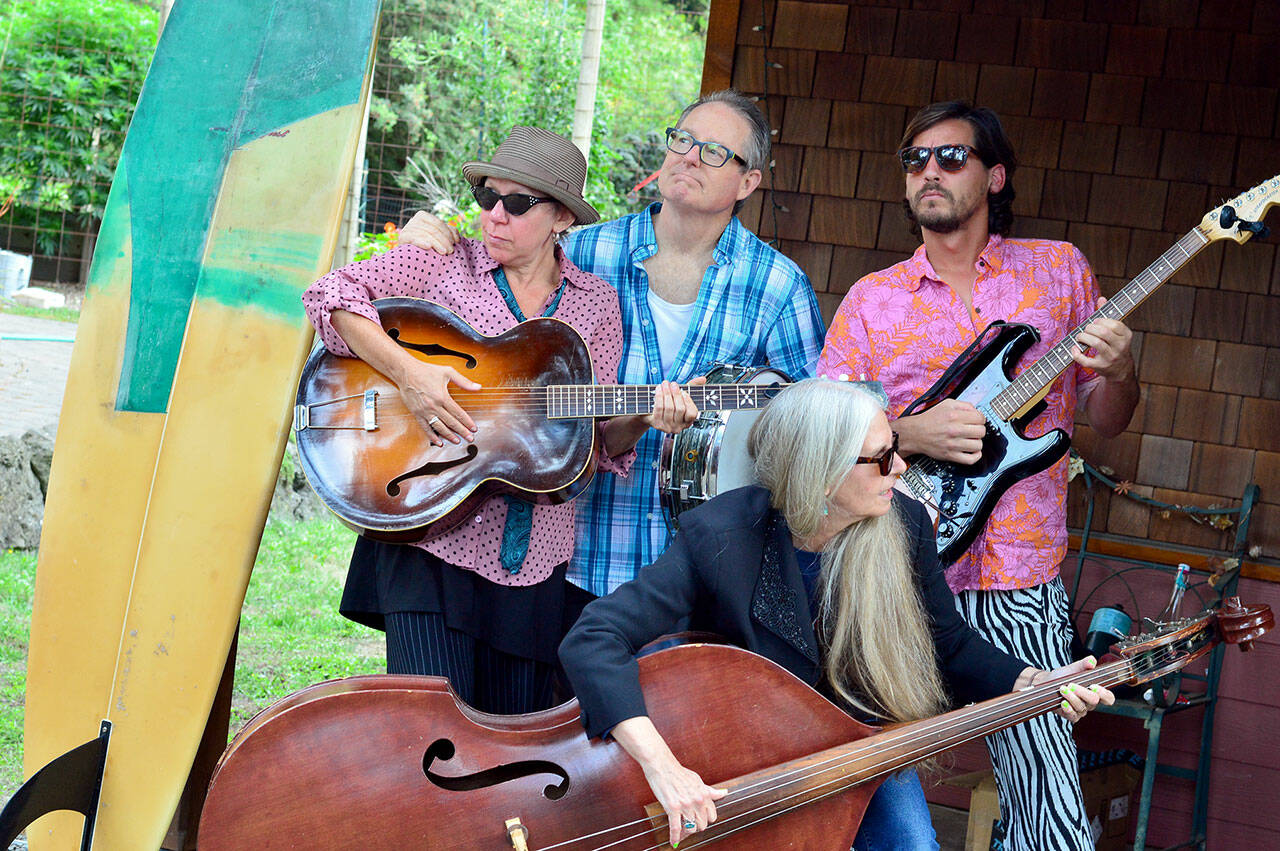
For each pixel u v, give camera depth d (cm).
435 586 298
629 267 346
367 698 232
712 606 252
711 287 345
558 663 312
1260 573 418
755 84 457
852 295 348
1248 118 429
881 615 253
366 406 300
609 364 327
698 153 329
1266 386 426
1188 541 430
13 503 674
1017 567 328
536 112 1585
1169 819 418
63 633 324
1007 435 314
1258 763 412
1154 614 428
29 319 1170
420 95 1669
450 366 300
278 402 325
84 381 340
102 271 347
